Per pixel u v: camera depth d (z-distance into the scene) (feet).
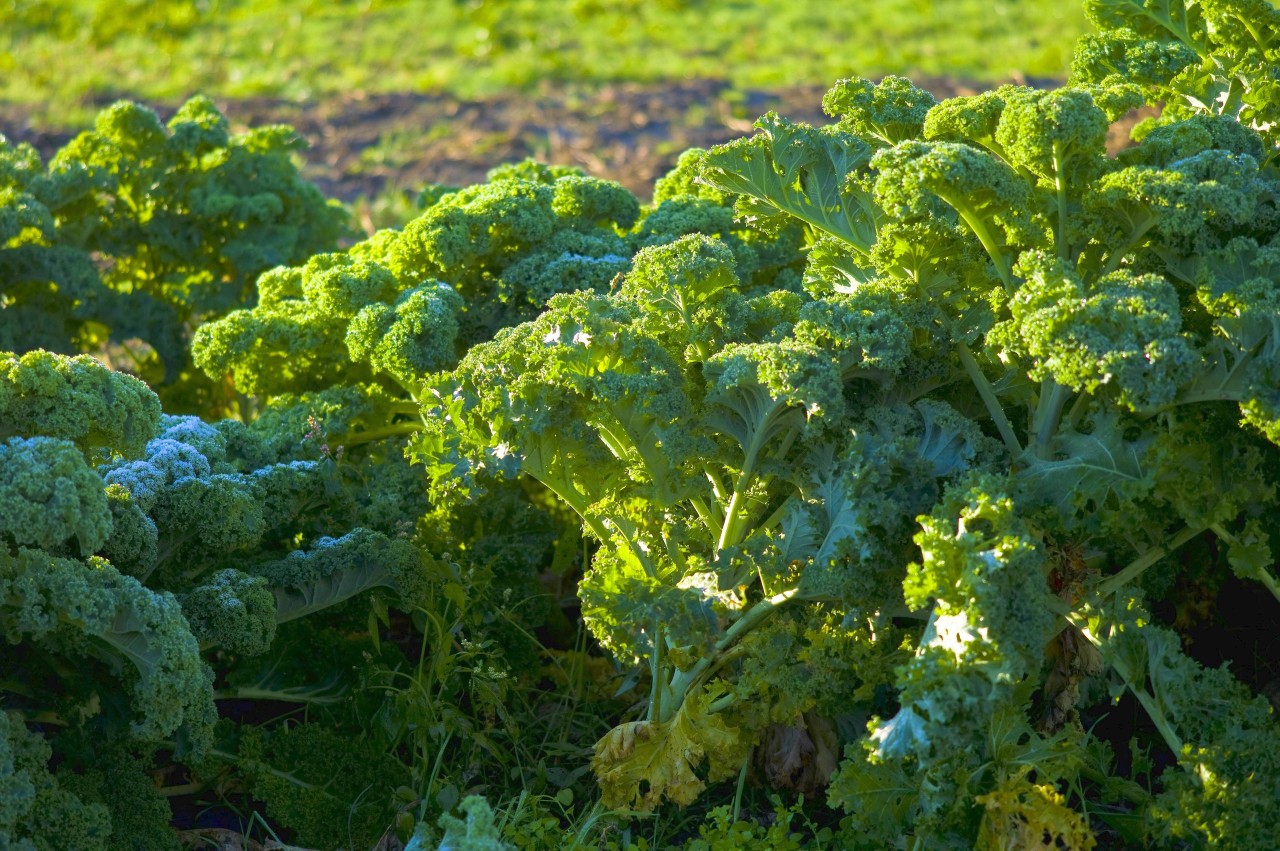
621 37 37.11
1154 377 9.50
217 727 11.91
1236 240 10.51
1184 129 11.28
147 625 9.86
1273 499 10.48
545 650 13.34
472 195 15.53
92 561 10.16
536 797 11.25
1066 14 37.65
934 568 9.56
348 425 14.35
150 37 38.50
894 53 35.12
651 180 26.84
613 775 11.19
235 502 11.44
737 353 10.77
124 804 10.64
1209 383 10.07
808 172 12.13
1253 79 12.81
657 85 33.55
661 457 11.27
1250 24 12.67
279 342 14.60
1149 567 11.27
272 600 11.40
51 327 17.81
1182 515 10.23
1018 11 38.14
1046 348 9.78
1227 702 10.19
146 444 11.91
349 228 20.61
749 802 11.76
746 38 36.73
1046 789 9.78
